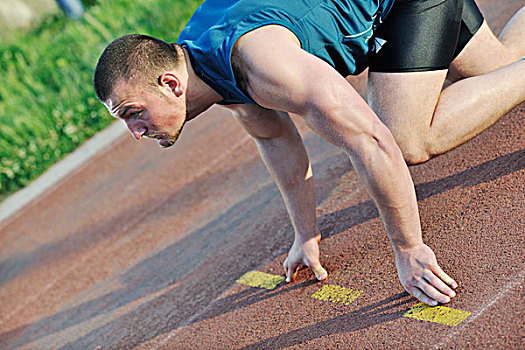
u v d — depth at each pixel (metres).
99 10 9.55
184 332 2.93
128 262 4.12
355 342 2.26
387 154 1.93
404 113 2.33
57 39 9.16
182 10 8.73
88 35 8.63
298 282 2.84
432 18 2.28
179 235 4.10
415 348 2.10
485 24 2.64
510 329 1.98
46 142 7.29
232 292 3.05
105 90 2.04
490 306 2.11
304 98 1.90
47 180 6.78
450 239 2.53
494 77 2.39
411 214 2.10
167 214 4.54
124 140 6.84
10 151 7.16
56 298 4.16
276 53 1.90
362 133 1.91
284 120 2.50
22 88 7.88
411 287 2.25
